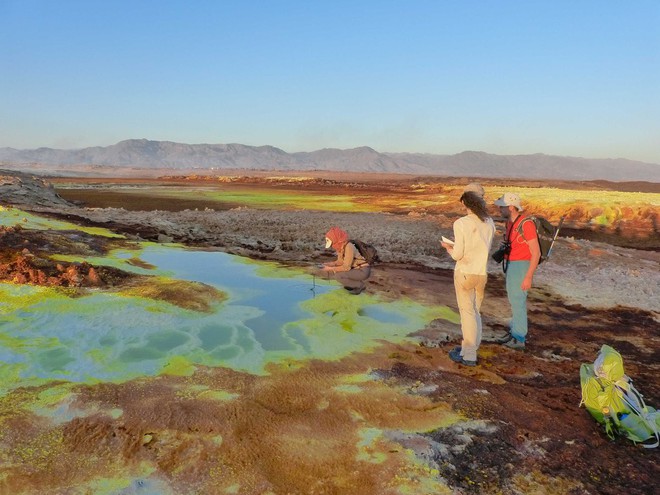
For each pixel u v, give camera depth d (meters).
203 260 9.62
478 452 3.36
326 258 10.62
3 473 2.88
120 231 13.45
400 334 5.78
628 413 3.63
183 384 4.20
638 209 21.70
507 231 5.50
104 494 2.77
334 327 5.88
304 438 3.44
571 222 20.69
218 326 5.72
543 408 4.07
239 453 3.22
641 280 9.21
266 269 8.91
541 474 3.14
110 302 6.18
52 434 3.33
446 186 60.12
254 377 4.42
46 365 4.43
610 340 5.94
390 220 19.58
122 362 4.59
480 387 4.43
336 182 74.00
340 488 2.91
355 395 4.16
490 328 6.21
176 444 3.28
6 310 5.72
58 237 9.77
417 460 3.22
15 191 22.00
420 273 9.36
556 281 9.05
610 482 3.09
